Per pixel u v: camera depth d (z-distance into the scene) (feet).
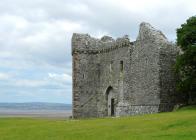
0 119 184.14
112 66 214.48
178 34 177.68
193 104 185.26
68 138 109.40
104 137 107.55
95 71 223.10
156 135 105.70
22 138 113.70
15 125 148.77
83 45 221.46
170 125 119.24
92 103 221.25
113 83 213.46
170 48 190.08
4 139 113.39
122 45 207.72
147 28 193.36
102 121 146.41
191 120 123.44
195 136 101.71
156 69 186.50
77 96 218.79
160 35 191.52
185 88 179.11
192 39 174.19
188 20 176.86
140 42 197.06
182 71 182.29
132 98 200.13
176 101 189.16
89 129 124.47
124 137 105.81
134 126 123.75
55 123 150.30
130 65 202.80
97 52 223.92
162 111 183.93
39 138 112.27
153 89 187.52
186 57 173.27
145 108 191.11
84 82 220.64
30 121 167.12
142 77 194.49
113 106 214.28
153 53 188.75
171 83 188.44
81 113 218.79
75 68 220.23
